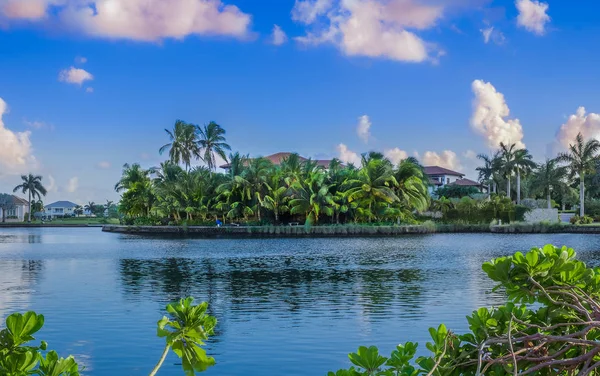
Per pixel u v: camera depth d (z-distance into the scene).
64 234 68.94
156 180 73.12
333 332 11.92
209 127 76.06
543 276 2.82
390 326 12.45
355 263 28.19
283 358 9.97
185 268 26.09
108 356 10.06
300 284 20.00
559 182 76.00
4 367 2.32
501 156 79.25
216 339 11.34
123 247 42.06
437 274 22.88
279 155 102.81
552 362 2.54
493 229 62.56
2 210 133.38
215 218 64.88
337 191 61.50
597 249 37.50
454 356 2.82
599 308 2.76
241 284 20.11
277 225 61.31
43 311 14.41
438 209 71.50
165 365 9.52
